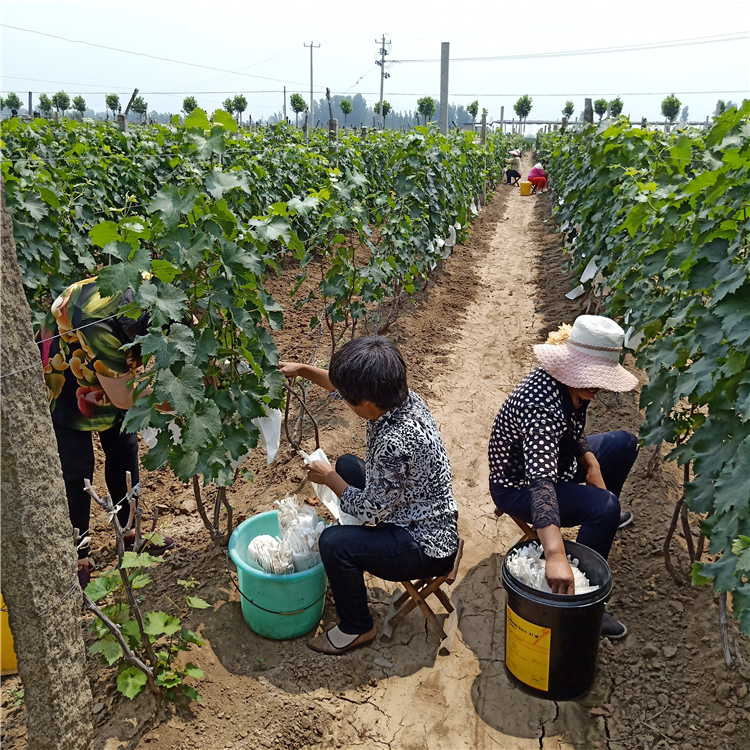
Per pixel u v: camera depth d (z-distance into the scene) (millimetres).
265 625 2857
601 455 3311
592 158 7109
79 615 2002
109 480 3465
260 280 3395
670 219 3711
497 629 3068
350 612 2814
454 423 5004
